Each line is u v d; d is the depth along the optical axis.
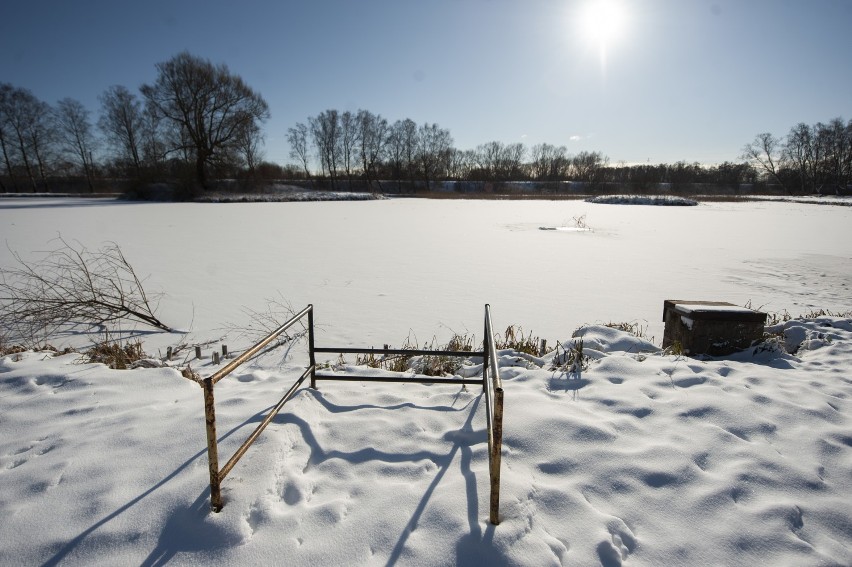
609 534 2.27
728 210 35.53
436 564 2.08
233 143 43.91
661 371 4.03
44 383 3.93
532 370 4.14
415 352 3.67
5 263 12.38
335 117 67.00
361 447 2.93
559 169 90.06
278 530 2.26
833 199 52.44
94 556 2.16
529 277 11.26
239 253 14.56
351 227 22.25
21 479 2.65
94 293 7.30
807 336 5.16
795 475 2.67
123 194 43.97
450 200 48.47
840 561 2.16
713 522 2.37
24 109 53.56
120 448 2.89
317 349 3.78
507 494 2.47
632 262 13.32
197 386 3.94
